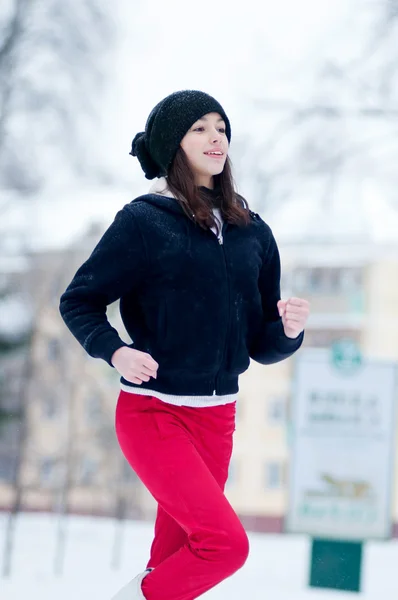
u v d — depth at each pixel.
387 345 39.09
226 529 4.65
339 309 39.44
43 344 24.77
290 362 39.16
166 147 5.37
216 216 5.38
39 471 20.75
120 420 5.23
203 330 5.13
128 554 14.55
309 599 10.02
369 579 12.27
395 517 31.55
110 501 23.00
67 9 27.53
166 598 4.81
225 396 5.26
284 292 37.44
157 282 5.16
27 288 25.98
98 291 5.19
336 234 32.00
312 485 11.38
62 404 24.55
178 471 4.84
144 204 5.28
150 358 4.79
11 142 28.28
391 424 11.41
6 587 9.59
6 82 27.06
